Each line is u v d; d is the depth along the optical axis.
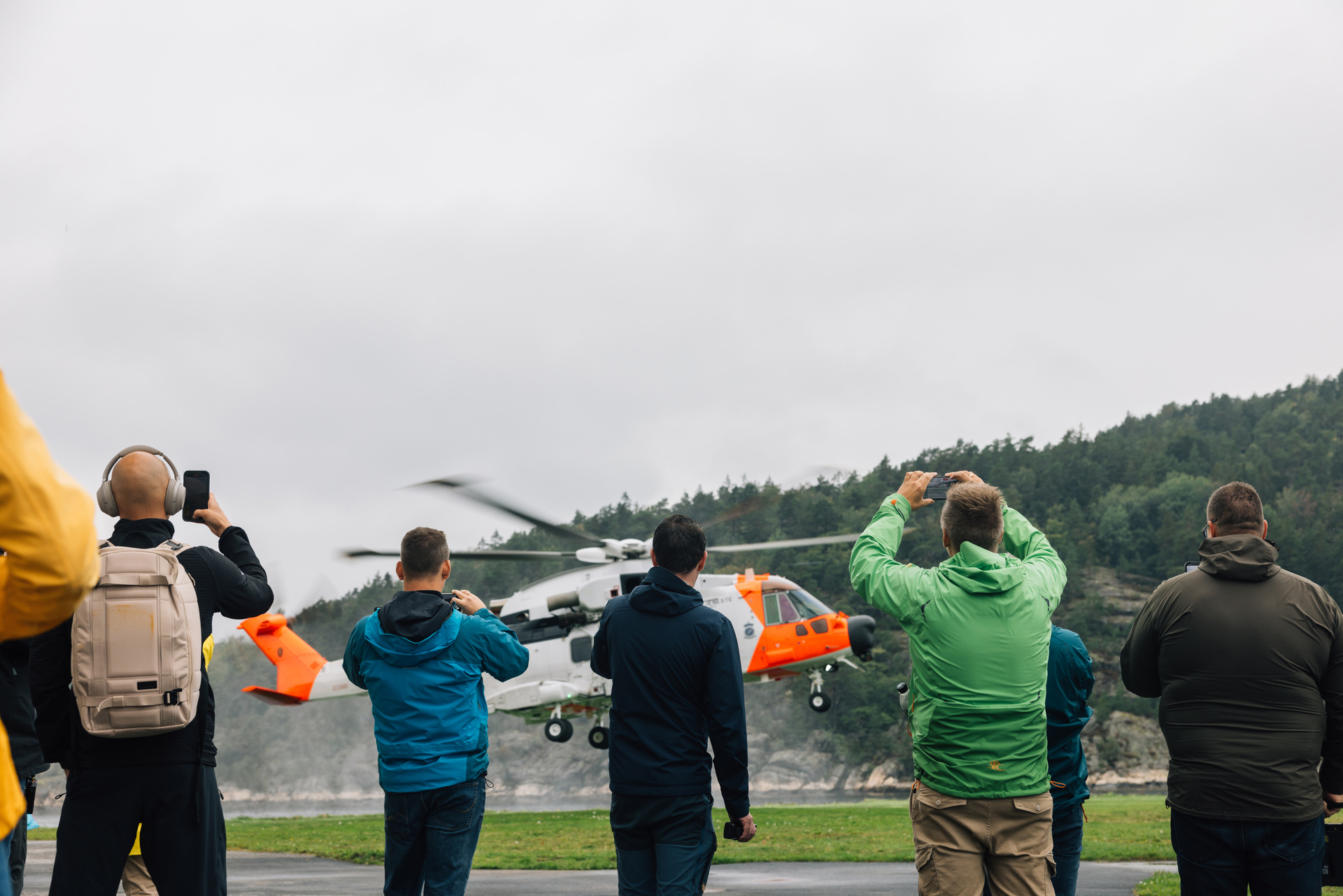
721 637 4.95
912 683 4.60
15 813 2.36
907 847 12.66
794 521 145.00
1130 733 91.50
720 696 4.89
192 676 3.90
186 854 4.03
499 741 105.56
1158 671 4.64
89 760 3.93
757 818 18.36
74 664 3.78
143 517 4.25
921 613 4.41
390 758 5.27
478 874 10.62
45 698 3.92
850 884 9.43
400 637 5.25
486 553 19.19
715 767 4.99
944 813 4.39
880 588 4.54
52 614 2.37
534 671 23.62
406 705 5.25
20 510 2.20
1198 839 4.39
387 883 5.38
